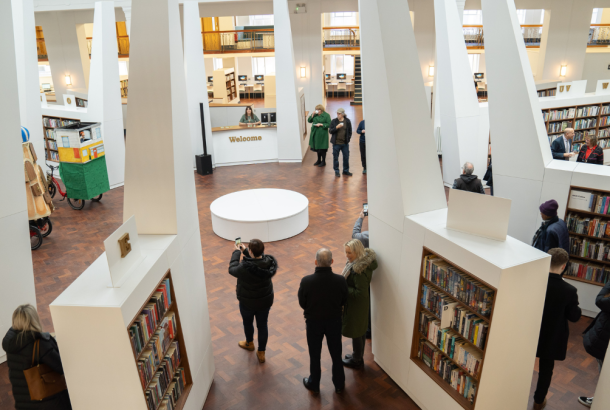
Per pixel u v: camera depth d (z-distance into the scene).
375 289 4.21
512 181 5.55
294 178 10.18
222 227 7.03
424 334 3.61
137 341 2.69
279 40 10.70
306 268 6.09
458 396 3.29
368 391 3.99
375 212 4.04
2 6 3.99
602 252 4.90
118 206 8.64
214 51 20.05
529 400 3.82
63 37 16.72
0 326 4.36
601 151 6.80
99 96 9.20
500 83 5.36
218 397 3.94
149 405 2.83
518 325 3.00
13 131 4.23
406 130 3.59
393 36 3.53
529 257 2.87
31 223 6.98
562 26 15.28
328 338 3.76
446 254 3.18
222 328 4.88
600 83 10.21
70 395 2.74
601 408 3.16
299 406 3.82
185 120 3.65
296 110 11.15
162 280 3.14
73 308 2.50
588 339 3.53
